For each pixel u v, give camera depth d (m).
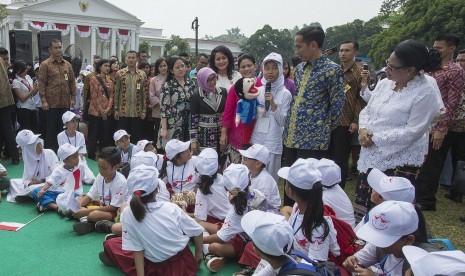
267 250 2.01
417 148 2.88
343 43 4.89
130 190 2.84
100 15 34.22
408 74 2.75
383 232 2.15
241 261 3.14
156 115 6.62
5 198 4.86
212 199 3.62
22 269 3.14
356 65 4.94
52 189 4.50
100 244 3.66
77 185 4.58
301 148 3.49
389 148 2.87
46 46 9.65
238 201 3.12
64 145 4.47
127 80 6.54
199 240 3.11
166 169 4.26
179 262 2.92
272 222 2.05
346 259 2.69
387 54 18.47
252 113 4.02
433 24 16.56
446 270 1.47
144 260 2.91
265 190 3.48
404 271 2.11
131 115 6.60
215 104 4.58
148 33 41.56
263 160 3.54
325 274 2.10
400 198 2.50
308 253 2.63
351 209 3.17
